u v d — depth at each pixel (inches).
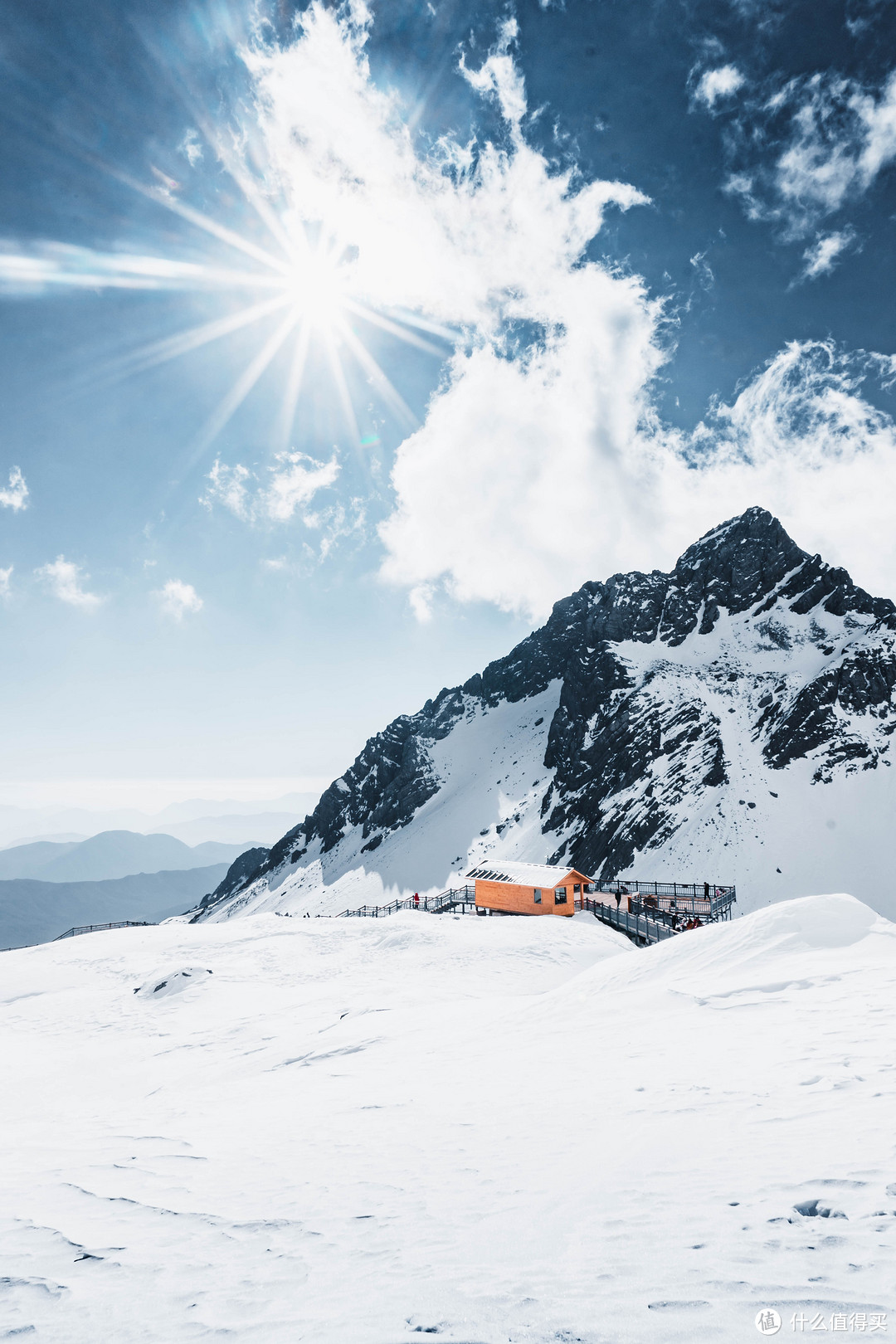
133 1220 230.8
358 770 6087.6
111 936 1710.1
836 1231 154.7
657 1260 152.7
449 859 3882.9
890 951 558.9
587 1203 195.3
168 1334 145.2
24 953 1611.7
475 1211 201.9
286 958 1309.1
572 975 1106.1
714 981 565.6
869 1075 277.1
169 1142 361.1
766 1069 313.3
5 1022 1068.5
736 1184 191.0
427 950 1261.1
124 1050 863.1
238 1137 354.6
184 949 1455.5
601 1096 318.3
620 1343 117.2
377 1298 152.3
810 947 598.9
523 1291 146.9
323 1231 201.5
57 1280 183.2
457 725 5851.4
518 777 4458.7
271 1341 137.8
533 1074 402.0
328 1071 565.9
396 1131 317.7
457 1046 576.4
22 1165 339.0
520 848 3371.1
